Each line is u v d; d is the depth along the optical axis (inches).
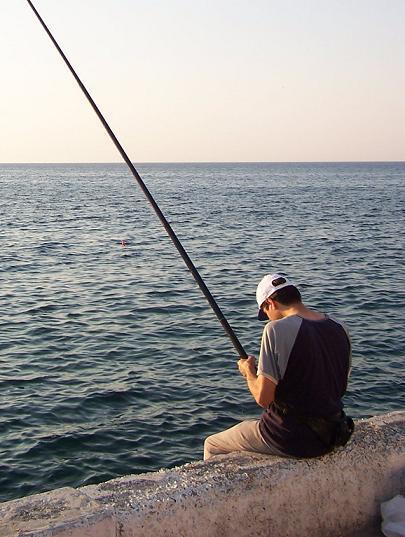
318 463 140.3
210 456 153.4
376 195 3024.1
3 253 1119.0
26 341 553.0
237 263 1007.6
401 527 139.9
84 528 117.7
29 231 1492.4
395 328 603.5
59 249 1176.8
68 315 650.2
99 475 322.0
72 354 514.3
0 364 488.1
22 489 308.5
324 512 141.0
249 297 740.7
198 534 128.3
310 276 895.1
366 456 145.6
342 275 902.4
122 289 794.2
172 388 438.9
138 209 2170.3
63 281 853.2
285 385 134.6
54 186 4190.5
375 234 1439.5
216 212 2025.1
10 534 114.0
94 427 375.6
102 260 1043.3
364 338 567.2
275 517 135.9
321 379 134.0
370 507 146.3
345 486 142.7
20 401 413.4
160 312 663.8
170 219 1790.1
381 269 957.2
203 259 1050.7
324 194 3095.5
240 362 149.7
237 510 132.1
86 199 2746.1
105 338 562.6
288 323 134.1
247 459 140.8
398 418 160.6
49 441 356.2
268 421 140.8
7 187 3976.4
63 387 439.2
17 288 804.6
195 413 397.7
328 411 135.2
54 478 318.7
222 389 438.0
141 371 473.1
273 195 3002.0
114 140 177.8
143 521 123.0
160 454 345.1
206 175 6934.1
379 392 435.5
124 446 352.8
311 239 1332.4
